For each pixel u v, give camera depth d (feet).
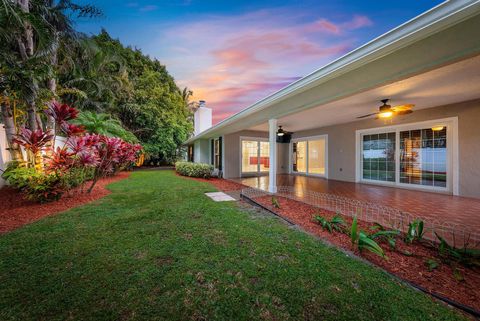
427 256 7.68
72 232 9.52
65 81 29.27
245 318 4.86
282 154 37.99
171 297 5.48
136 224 10.64
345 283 6.07
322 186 23.24
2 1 13.92
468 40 6.81
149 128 49.32
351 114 21.65
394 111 15.62
